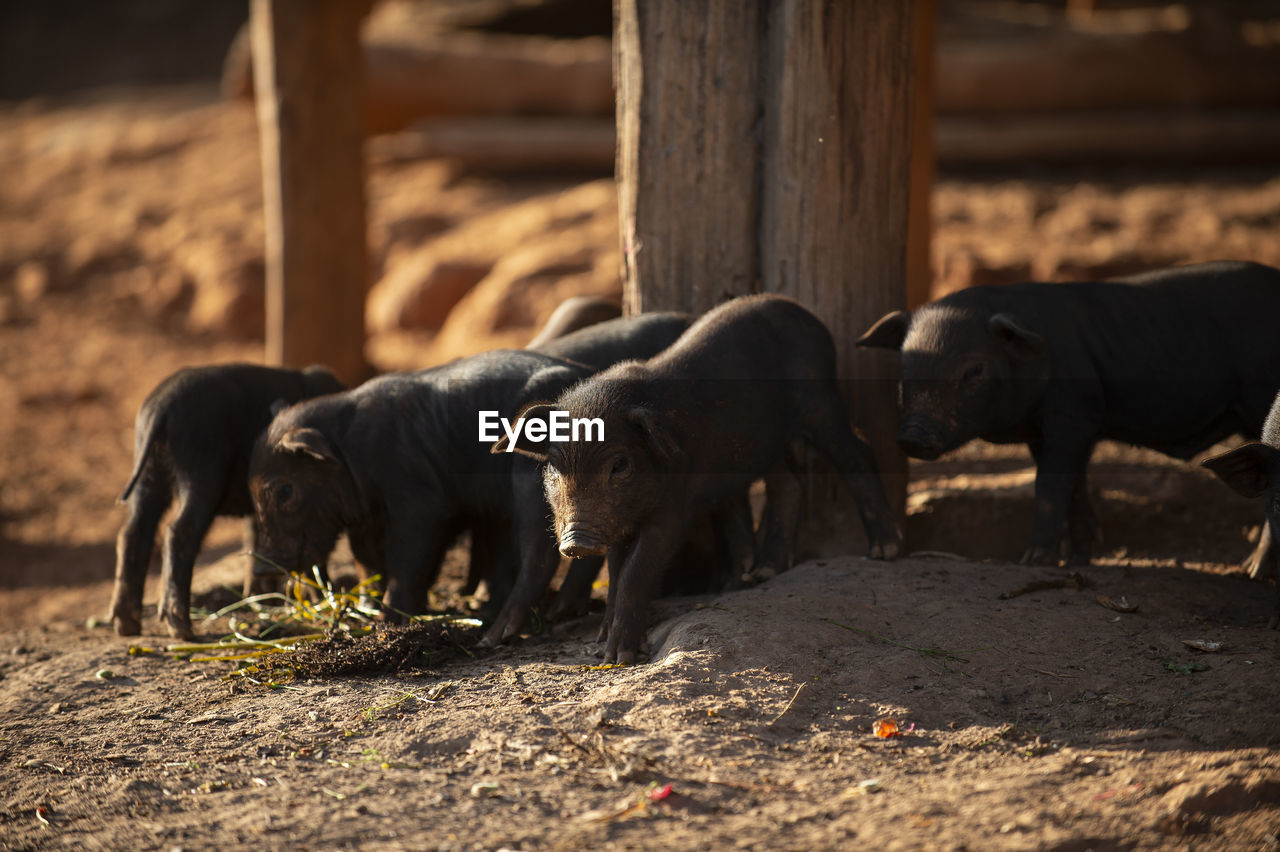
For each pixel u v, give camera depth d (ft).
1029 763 14.28
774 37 22.94
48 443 48.14
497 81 68.74
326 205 44.42
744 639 17.79
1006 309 21.31
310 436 21.16
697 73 23.24
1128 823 12.54
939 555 22.45
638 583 18.54
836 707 16.01
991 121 63.77
